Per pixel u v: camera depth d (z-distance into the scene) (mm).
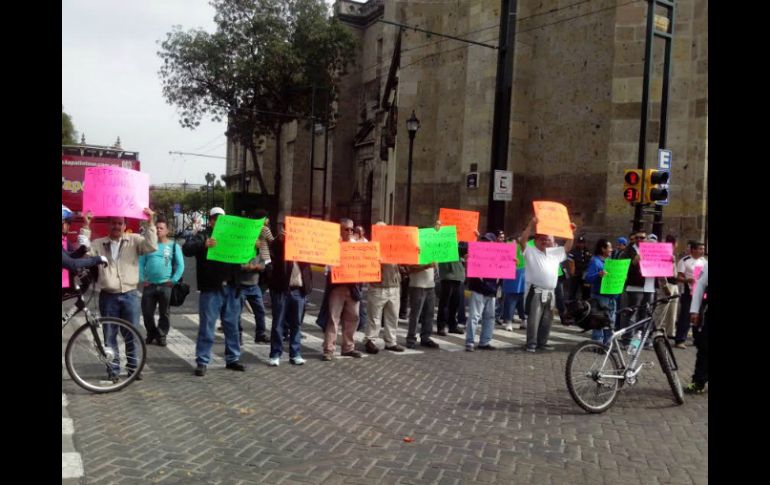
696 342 7445
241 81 33875
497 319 13422
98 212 6723
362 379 7688
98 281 6836
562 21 18984
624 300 10625
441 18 23688
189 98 34750
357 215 40375
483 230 20281
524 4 19750
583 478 4648
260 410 6156
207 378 7418
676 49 16500
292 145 49156
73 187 19312
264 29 33750
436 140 23812
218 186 74188
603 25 17891
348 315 9047
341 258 8664
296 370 8062
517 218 19797
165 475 4430
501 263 9945
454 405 6617
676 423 6141
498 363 8984
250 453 4941
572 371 6379
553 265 10000
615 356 6668
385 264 9516
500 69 15117
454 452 5137
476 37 20828
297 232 8133
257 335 9922
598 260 10242
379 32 41781
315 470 4641
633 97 16828
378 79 41906
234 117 35875
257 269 9414
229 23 33844
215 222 7551
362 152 40781
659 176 12625
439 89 23781
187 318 12391
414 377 7898
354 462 4832
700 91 16156
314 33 34500
